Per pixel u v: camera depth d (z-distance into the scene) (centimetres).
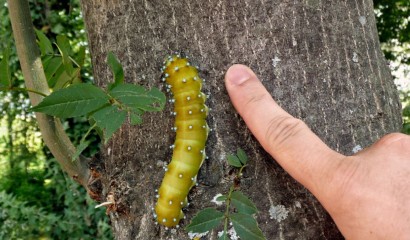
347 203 17
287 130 18
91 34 22
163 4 20
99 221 69
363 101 20
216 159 19
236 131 19
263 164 19
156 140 20
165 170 19
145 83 20
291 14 20
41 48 26
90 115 16
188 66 19
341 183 17
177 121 19
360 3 21
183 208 19
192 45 20
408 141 17
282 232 19
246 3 20
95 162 23
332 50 20
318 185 17
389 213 16
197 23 20
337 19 20
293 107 19
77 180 23
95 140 74
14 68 82
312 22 20
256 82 19
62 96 14
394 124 21
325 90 20
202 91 19
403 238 16
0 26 81
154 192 20
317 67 20
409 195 16
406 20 98
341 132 20
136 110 15
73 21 85
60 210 80
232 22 20
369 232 16
